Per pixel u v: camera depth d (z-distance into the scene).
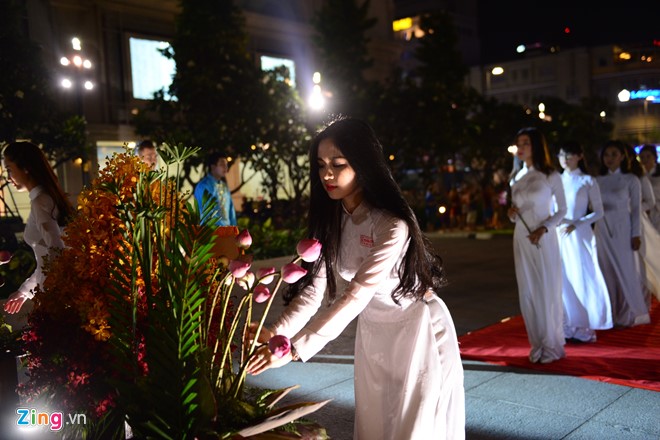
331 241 2.53
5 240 8.40
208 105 14.25
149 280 2.05
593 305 6.25
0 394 2.60
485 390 4.55
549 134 27.84
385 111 19.20
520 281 5.24
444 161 23.25
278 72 15.03
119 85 19.78
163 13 20.64
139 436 2.06
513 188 5.30
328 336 2.23
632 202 6.62
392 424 2.44
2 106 10.23
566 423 3.89
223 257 2.25
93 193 2.27
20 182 3.56
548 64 54.81
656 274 7.18
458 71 23.16
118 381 1.98
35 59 10.52
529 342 5.62
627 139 51.88
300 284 2.57
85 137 11.67
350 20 20.05
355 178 2.42
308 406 1.99
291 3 25.23
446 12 23.41
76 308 2.21
